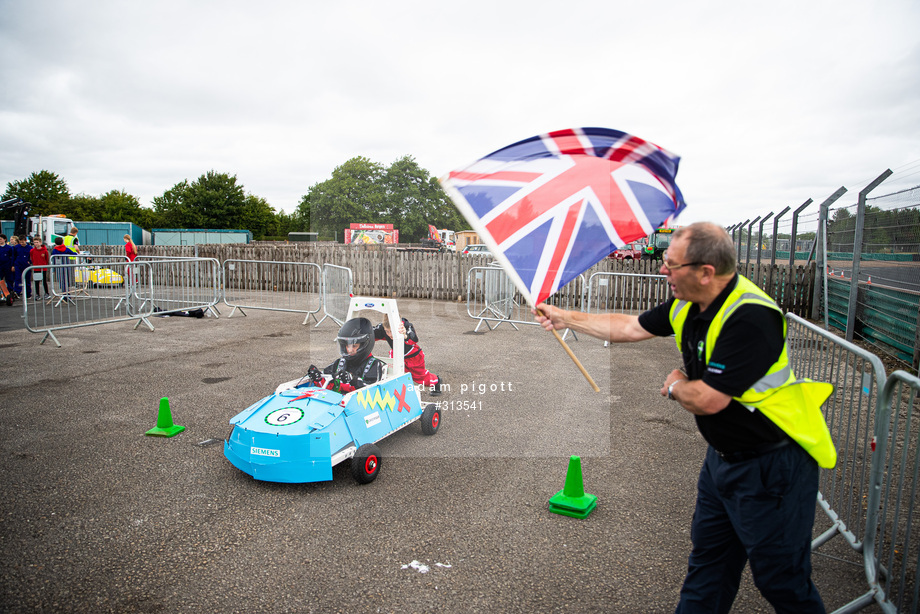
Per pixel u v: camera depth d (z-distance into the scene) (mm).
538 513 3811
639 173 2646
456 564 3201
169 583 3000
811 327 4176
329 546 3381
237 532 3535
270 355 8609
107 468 4480
